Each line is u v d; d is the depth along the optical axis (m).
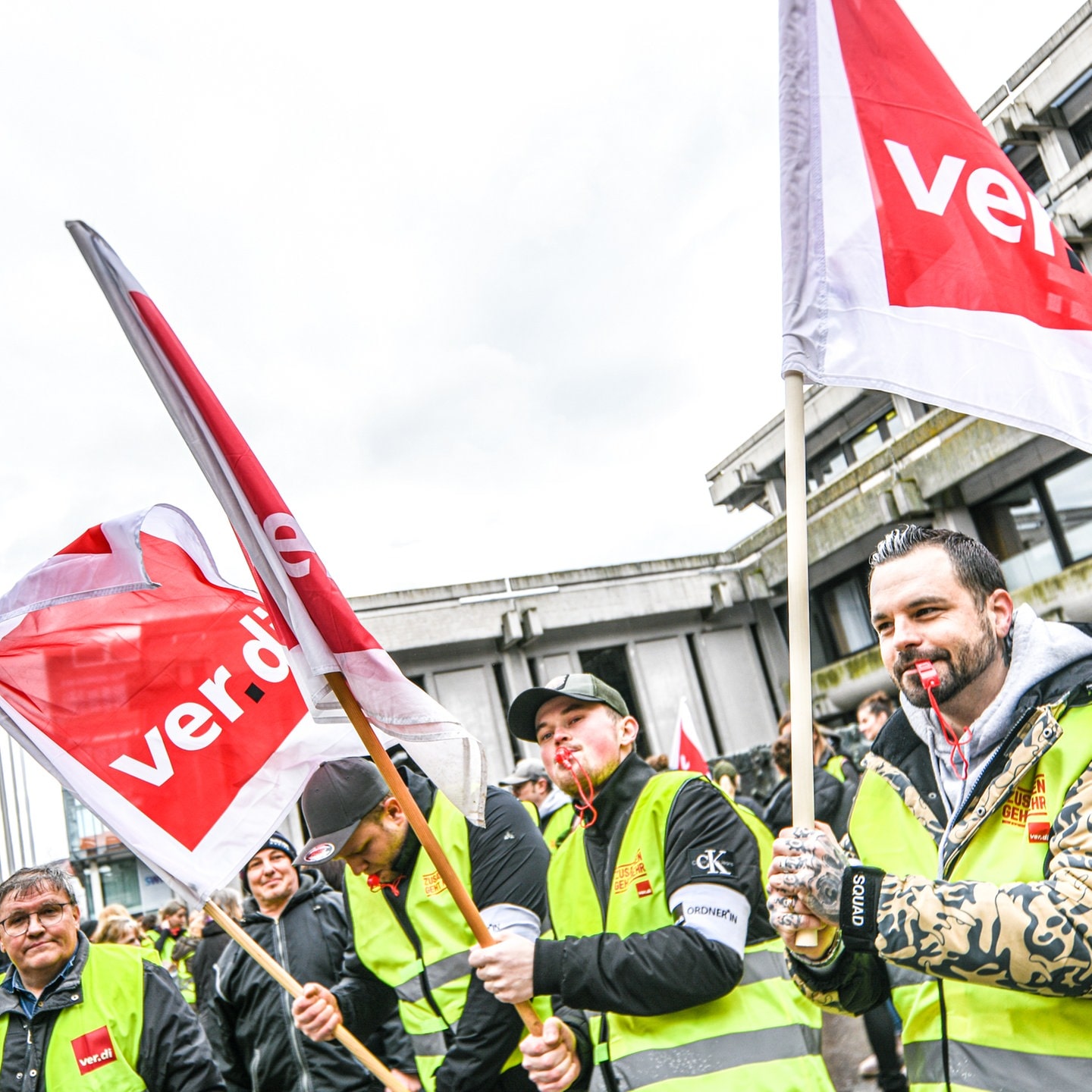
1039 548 16.12
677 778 2.80
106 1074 3.56
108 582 3.41
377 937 3.64
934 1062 2.03
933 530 2.09
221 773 3.37
